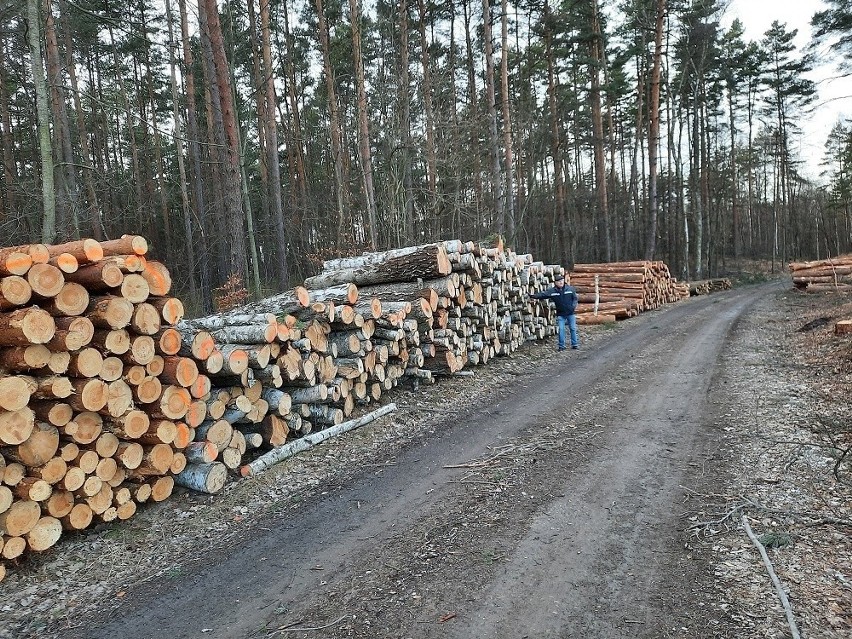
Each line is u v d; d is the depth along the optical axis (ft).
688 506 13.99
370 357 24.77
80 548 14.11
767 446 17.46
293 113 85.71
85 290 14.71
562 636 9.46
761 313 52.31
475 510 14.65
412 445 20.52
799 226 162.40
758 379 25.89
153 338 16.21
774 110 121.60
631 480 15.84
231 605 11.28
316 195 93.35
